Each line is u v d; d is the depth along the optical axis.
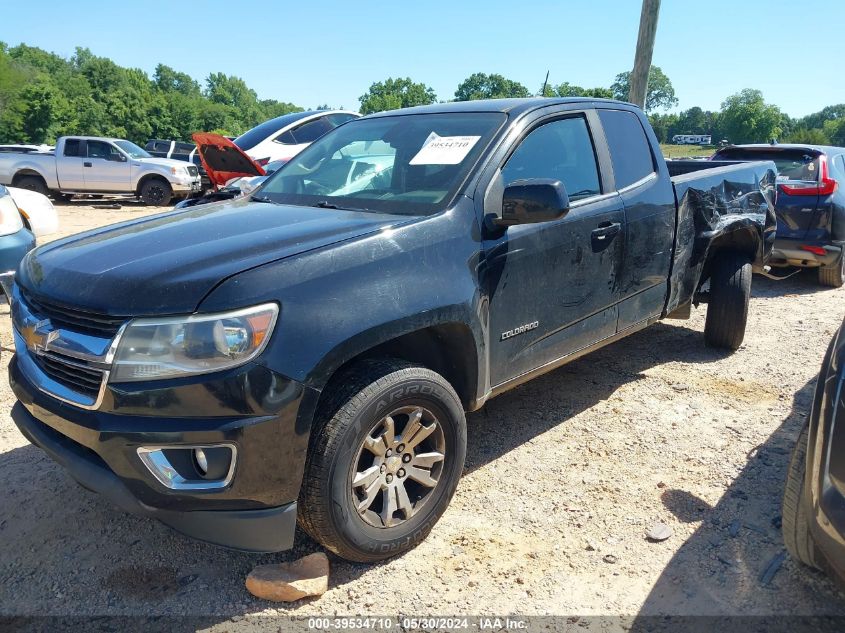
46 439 2.56
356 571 2.69
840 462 2.08
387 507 2.66
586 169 3.68
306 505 2.43
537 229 3.22
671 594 2.54
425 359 3.01
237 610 2.48
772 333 5.80
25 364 2.66
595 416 4.07
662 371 4.81
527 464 3.51
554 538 2.88
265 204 3.48
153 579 2.65
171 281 2.28
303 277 2.37
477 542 2.86
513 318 3.17
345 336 2.39
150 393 2.21
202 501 2.29
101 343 2.27
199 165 19.62
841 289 7.65
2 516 3.06
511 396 4.39
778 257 7.43
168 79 149.88
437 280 2.72
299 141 11.58
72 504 3.16
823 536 2.10
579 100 3.81
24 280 2.76
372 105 117.44
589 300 3.62
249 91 163.62
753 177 4.95
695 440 3.75
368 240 2.60
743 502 3.12
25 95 69.75
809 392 4.41
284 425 2.29
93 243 2.84
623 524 2.98
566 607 2.48
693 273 4.49
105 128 86.62
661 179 4.13
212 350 2.19
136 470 2.26
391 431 2.62
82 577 2.66
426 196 3.06
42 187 16.81
